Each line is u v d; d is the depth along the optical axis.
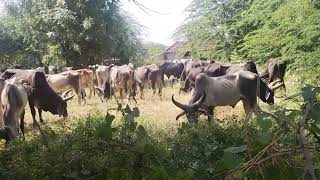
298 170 1.60
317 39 16.78
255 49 20.50
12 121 9.59
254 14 22.88
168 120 11.45
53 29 31.59
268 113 1.71
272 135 1.69
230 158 1.60
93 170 2.08
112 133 2.24
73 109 16.39
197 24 31.69
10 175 2.11
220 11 29.55
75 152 2.13
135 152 2.08
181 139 2.80
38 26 32.06
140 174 2.07
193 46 31.98
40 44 33.38
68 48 32.81
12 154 2.38
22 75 15.07
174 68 31.84
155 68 20.47
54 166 2.09
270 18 21.19
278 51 19.72
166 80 34.62
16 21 33.75
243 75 10.91
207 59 31.08
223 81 10.84
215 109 12.86
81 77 18.39
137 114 2.37
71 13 30.25
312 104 1.63
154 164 2.09
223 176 1.72
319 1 16.42
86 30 30.86
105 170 2.08
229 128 3.24
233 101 10.91
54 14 30.16
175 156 2.49
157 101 18.66
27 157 2.16
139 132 2.35
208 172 1.98
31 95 12.48
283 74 17.41
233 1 29.02
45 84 12.67
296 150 1.57
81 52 32.56
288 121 1.64
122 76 17.77
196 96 10.62
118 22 32.06
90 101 19.66
